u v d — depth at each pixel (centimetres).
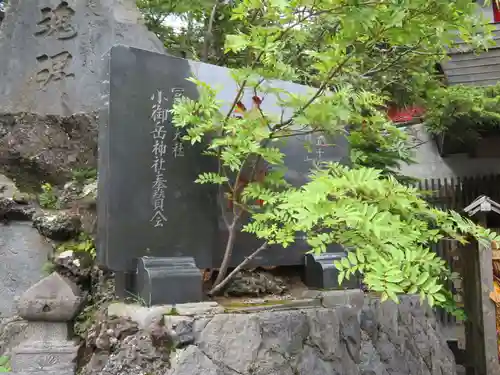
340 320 426
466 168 1127
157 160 394
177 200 402
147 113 392
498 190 1019
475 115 905
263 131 391
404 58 707
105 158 377
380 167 726
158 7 736
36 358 367
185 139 394
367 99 569
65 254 451
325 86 398
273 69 395
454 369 567
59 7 603
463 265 619
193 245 409
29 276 462
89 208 502
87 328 394
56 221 471
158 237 388
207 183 422
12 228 476
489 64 1004
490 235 322
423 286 246
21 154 550
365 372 433
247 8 383
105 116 382
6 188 504
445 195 1062
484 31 414
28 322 386
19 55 591
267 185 450
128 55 387
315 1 338
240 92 389
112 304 388
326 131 436
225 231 434
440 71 1020
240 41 357
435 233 317
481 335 548
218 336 341
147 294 355
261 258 470
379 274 245
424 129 1110
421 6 333
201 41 774
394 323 497
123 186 374
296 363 371
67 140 571
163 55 407
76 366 367
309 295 469
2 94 575
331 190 279
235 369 338
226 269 426
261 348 355
